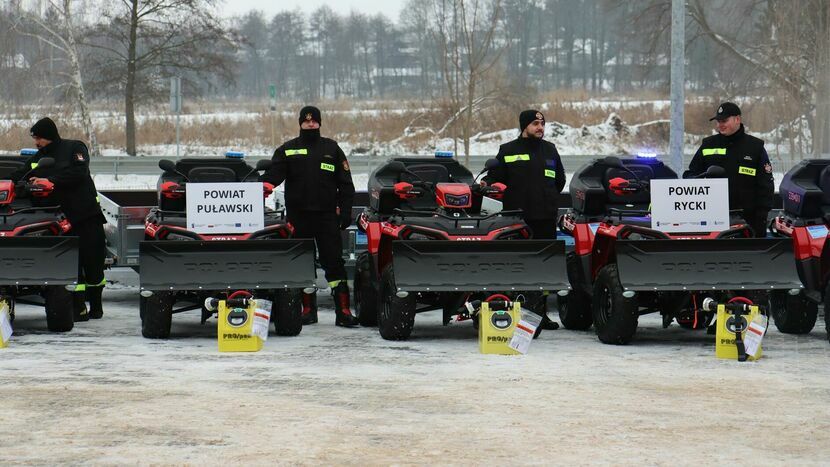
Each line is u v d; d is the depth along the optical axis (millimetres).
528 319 9750
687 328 11836
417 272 10180
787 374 8680
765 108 40906
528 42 117688
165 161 11445
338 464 5852
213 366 8914
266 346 10102
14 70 41438
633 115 48781
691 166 11453
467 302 10250
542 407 7332
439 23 35875
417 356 9539
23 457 5961
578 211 11508
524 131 11320
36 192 11203
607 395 7762
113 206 14195
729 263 10133
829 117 36500
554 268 10289
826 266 10828
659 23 46938
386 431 6605
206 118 48125
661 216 10414
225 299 10406
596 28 119062
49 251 10695
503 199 11352
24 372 8547
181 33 41250
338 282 11766
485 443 6336
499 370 8805
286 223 11055
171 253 10367
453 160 12328
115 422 6797
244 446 6219
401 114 46938
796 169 11414
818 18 37062
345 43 121062
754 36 45375
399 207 11547
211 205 10695
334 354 9625
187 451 6102
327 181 11648
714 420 6980
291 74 122062
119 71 40250
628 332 10195
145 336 10633
